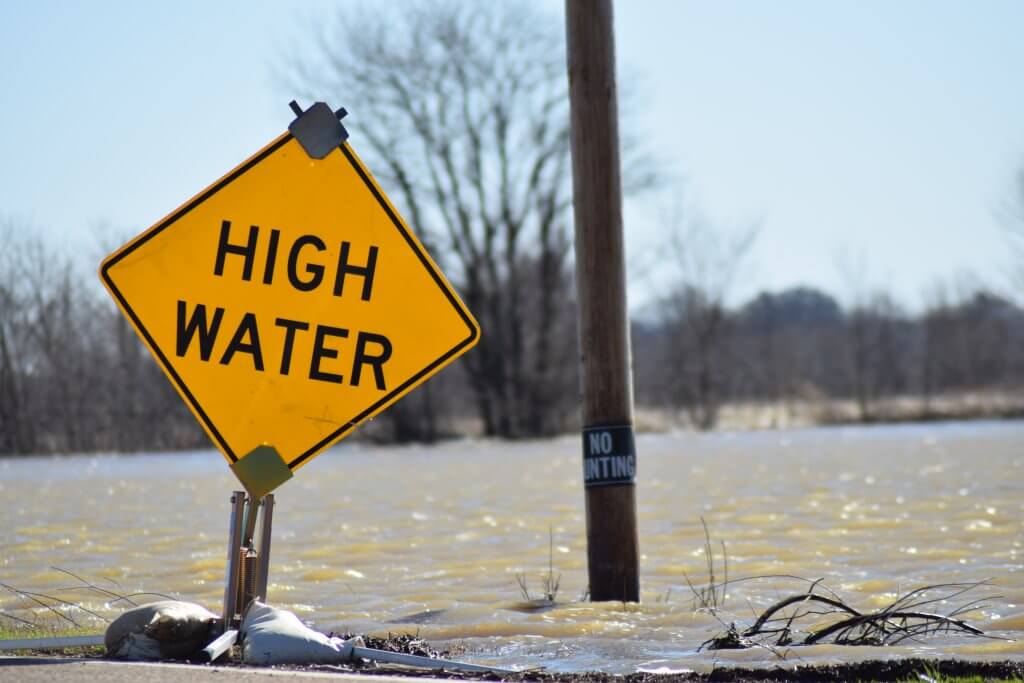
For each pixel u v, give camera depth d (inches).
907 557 844.0
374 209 512.7
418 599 729.6
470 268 3513.8
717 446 2559.1
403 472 2055.9
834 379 4424.2
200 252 504.4
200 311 502.6
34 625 620.1
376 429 3420.3
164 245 502.3
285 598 739.4
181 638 494.0
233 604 504.7
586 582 783.1
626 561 665.6
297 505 1416.1
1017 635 571.8
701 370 3998.5
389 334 510.6
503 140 3501.5
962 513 1098.1
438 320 512.1
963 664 476.4
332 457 2763.3
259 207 508.7
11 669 447.2
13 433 2982.3
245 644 482.6
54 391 3034.0
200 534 1104.8
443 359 511.5
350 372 508.7
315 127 509.7
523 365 3538.4
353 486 1726.1
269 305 506.9
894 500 1238.3
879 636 570.3
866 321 4313.5
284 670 453.1
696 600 690.2
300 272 509.0
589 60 665.0
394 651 528.7
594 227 660.1
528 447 3021.7
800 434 3036.4
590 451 664.4
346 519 1226.6
